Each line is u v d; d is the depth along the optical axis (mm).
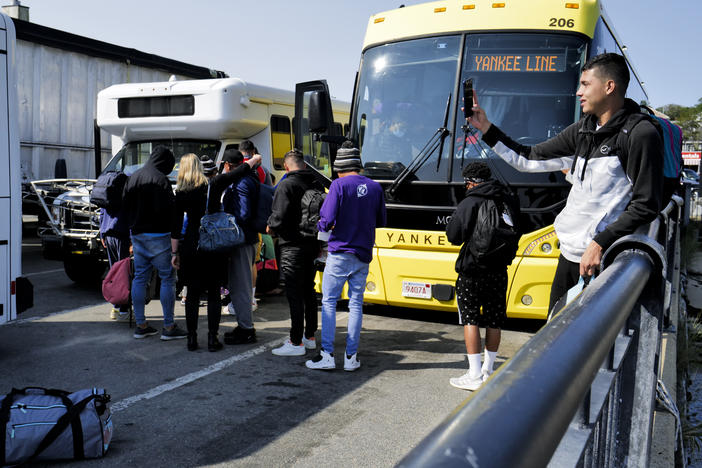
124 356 5430
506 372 799
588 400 1310
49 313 7016
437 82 6309
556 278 3236
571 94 5945
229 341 5879
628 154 2754
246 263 5816
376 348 5855
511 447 629
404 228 6207
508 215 4582
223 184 5477
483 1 6348
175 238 5703
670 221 5660
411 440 3807
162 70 14586
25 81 11734
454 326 6730
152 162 5898
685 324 7133
